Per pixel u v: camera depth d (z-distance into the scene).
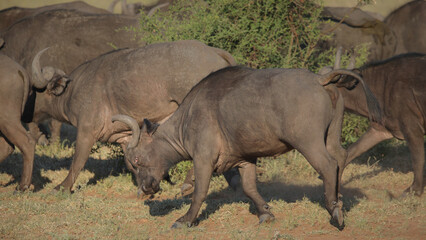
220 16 36.53
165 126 25.84
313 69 39.41
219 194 31.92
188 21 36.44
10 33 49.28
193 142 24.42
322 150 21.80
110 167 38.62
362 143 32.97
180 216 26.66
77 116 32.81
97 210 27.95
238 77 23.97
